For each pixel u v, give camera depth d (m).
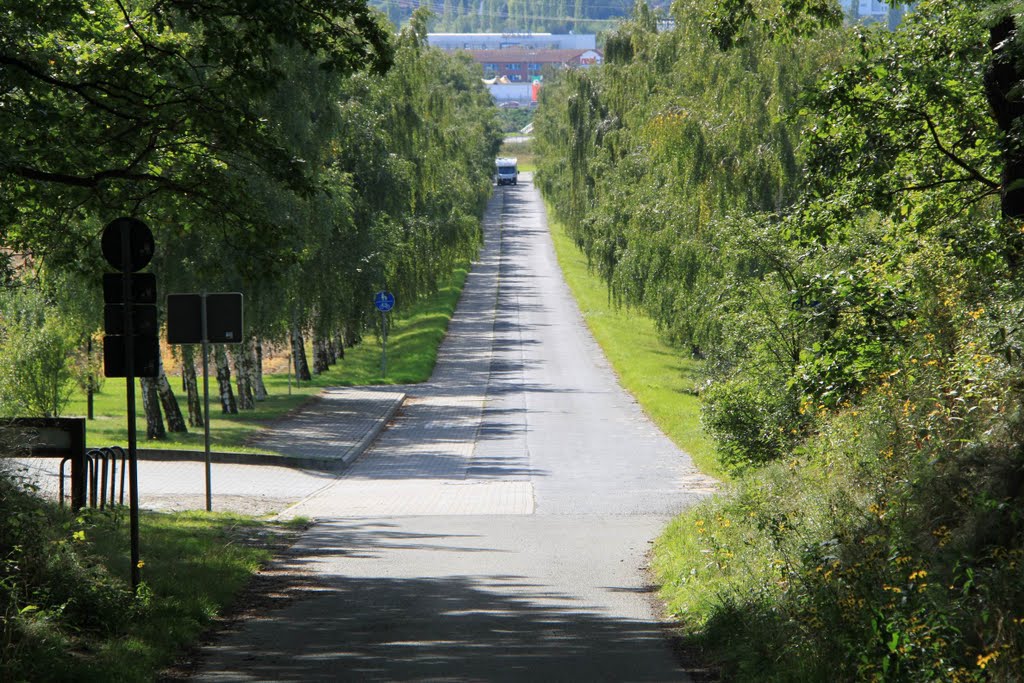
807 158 44.56
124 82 37.81
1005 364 26.75
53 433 39.25
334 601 29.34
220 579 30.50
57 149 39.81
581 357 144.00
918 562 20.55
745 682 20.20
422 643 24.16
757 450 52.09
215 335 48.66
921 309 36.28
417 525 46.91
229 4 35.88
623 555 38.09
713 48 94.62
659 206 105.38
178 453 70.25
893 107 41.78
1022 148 33.53
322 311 104.69
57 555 25.47
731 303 56.88
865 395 36.81
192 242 74.00
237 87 36.91
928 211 42.34
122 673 20.67
